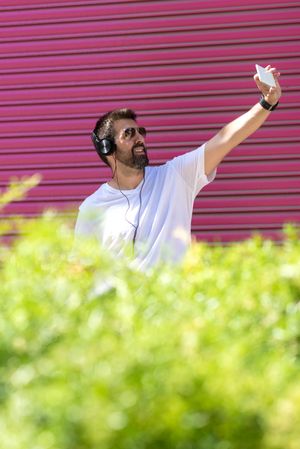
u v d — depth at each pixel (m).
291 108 16.64
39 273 8.88
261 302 9.12
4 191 17.41
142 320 8.25
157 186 14.89
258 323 8.89
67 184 17.34
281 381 7.38
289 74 16.64
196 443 6.96
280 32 16.66
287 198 16.64
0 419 7.06
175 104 16.97
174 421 6.79
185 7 16.94
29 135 17.48
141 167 14.95
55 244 9.09
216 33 16.84
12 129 17.56
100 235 14.73
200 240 16.81
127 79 17.16
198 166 14.98
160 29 17.05
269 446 6.93
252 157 16.73
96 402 6.64
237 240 16.75
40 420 7.05
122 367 6.93
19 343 7.86
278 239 16.56
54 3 17.42
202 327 7.79
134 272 9.57
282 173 16.64
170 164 15.12
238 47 16.78
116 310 8.47
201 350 7.42
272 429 6.93
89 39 17.31
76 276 9.06
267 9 16.69
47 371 7.26
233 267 9.79
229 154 16.78
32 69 17.48
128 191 14.94
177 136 16.94
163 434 6.89
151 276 9.56
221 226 16.77
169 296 9.06
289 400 7.03
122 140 15.03
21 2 17.52
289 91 16.64
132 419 6.71
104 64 17.23
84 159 17.31
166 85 17.02
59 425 6.79
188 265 9.72
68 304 8.46
